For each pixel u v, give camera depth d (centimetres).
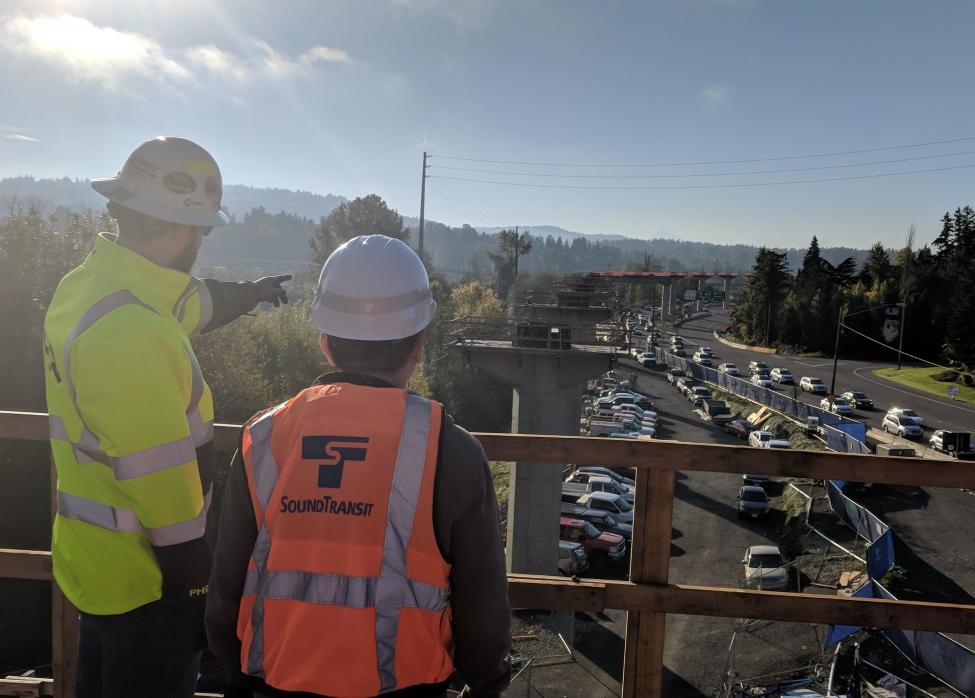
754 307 11250
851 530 3162
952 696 1733
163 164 197
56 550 194
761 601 254
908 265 9788
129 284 186
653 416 5878
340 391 159
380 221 9350
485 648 155
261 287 240
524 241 11969
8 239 2448
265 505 150
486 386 6119
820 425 4794
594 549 3134
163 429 170
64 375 178
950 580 2712
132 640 187
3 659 2066
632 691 258
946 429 5056
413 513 145
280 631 143
